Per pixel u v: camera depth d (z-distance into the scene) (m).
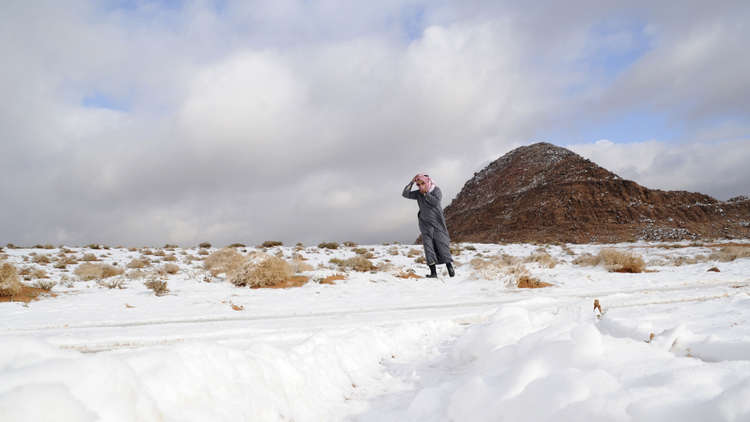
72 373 1.32
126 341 5.09
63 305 8.87
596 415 1.79
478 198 95.12
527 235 63.72
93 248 30.09
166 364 1.80
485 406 2.23
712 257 21.70
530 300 8.13
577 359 2.46
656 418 1.68
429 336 5.39
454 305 8.41
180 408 1.66
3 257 21.16
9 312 7.86
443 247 14.77
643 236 56.62
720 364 2.28
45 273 15.75
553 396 1.99
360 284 13.14
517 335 3.79
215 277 15.11
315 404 2.64
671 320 4.38
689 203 68.50
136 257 23.83
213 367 2.02
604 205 66.00
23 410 1.08
